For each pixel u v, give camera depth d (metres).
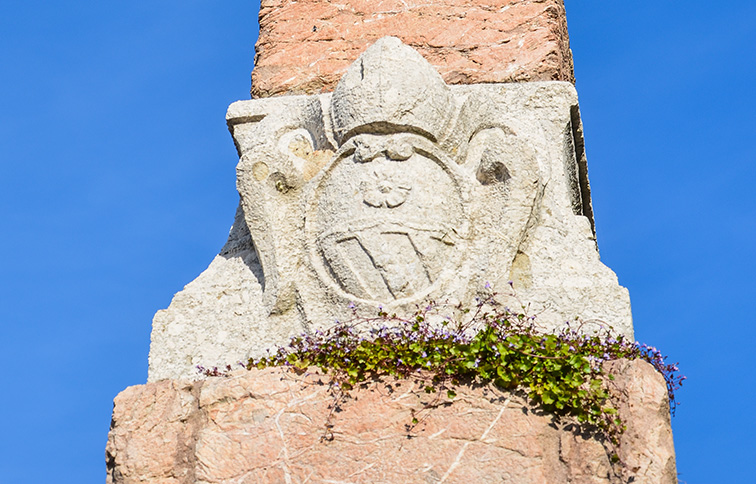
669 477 6.47
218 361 7.61
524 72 8.88
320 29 9.42
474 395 6.74
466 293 7.40
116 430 7.05
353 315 7.33
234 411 6.93
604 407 6.64
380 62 7.76
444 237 7.48
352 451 6.69
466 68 8.99
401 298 7.30
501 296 7.45
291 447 6.77
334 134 7.82
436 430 6.67
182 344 7.74
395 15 9.39
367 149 7.58
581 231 8.00
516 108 8.56
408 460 6.61
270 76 9.23
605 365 6.83
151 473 6.91
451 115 7.79
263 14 9.67
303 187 7.88
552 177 8.23
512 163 7.67
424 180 7.55
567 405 6.66
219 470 6.78
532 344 6.81
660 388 6.70
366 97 7.66
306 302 7.54
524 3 9.23
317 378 6.94
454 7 9.34
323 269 7.57
